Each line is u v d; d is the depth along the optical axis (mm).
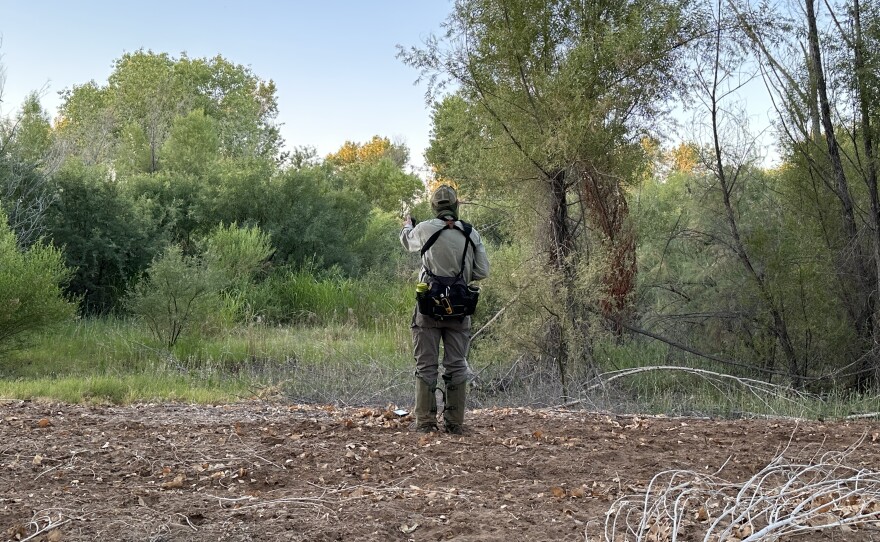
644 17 11312
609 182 11500
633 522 4191
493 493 4801
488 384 10875
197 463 5398
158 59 50500
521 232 11469
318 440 6125
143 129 34719
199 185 21078
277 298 17734
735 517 4188
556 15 11656
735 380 11000
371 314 17297
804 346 10906
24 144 18641
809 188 11109
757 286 10906
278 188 21219
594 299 10453
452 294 6277
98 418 7035
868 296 10703
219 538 3883
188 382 10875
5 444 5773
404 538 3988
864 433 6664
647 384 11062
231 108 50688
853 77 10445
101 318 16109
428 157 15039
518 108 11172
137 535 3910
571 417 7625
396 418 7277
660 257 13203
